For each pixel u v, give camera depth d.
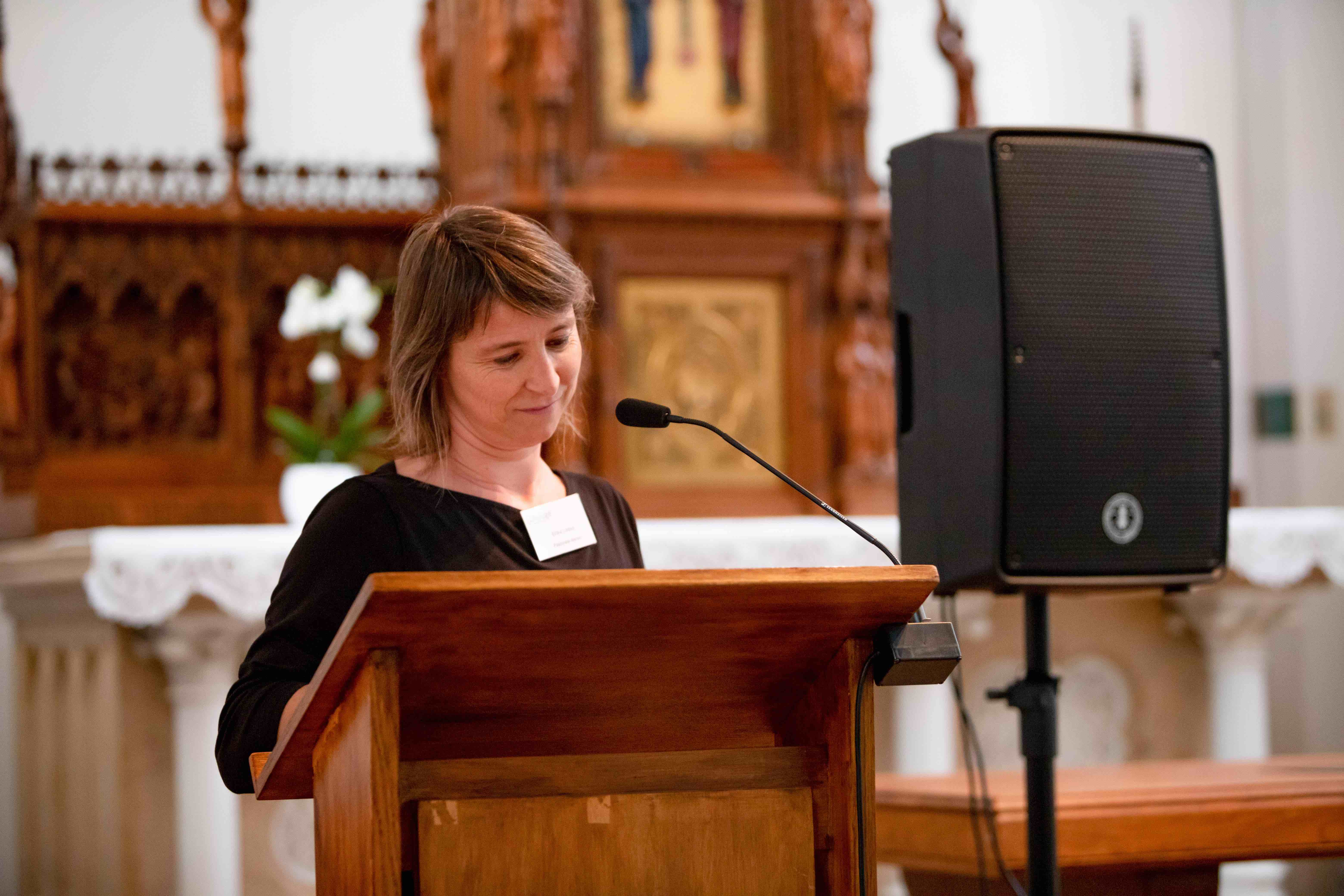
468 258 2.81
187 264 7.79
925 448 3.77
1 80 7.46
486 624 2.06
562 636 2.15
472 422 2.98
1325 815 4.27
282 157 10.06
